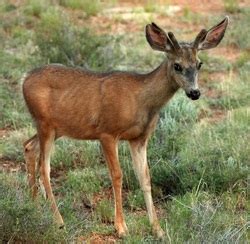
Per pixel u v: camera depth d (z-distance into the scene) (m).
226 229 11.61
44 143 13.22
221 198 13.54
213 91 20.59
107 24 27.09
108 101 12.67
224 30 12.86
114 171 12.66
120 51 22.88
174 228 12.15
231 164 14.51
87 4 28.53
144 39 24.91
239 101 19.50
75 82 13.02
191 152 15.21
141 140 12.91
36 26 25.02
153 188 14.23
